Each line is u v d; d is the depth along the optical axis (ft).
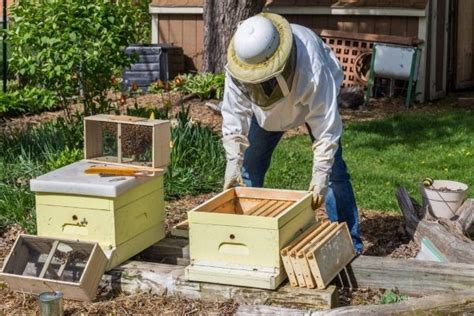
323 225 18.74
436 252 19.92
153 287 18.42
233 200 19.39
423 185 22.16
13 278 18.21
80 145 28.32
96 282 18.20
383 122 37.81
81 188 18.26
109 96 43.47
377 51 43.27
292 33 17.42
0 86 45.80
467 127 36.45
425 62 44.27
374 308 16.80
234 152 18.81
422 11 43.55
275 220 17.42
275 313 16.90
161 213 19.80
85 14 27.30
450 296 16.94
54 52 26.91
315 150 18.21
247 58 17.12
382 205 24.82
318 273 17.43
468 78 49.70
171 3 52.37
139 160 19.65
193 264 18.08
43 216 18.71
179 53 50.98
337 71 18.84
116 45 27.48
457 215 21.61
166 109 29.96
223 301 17.94
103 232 18.43
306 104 18.16
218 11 45.44
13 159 27.61
